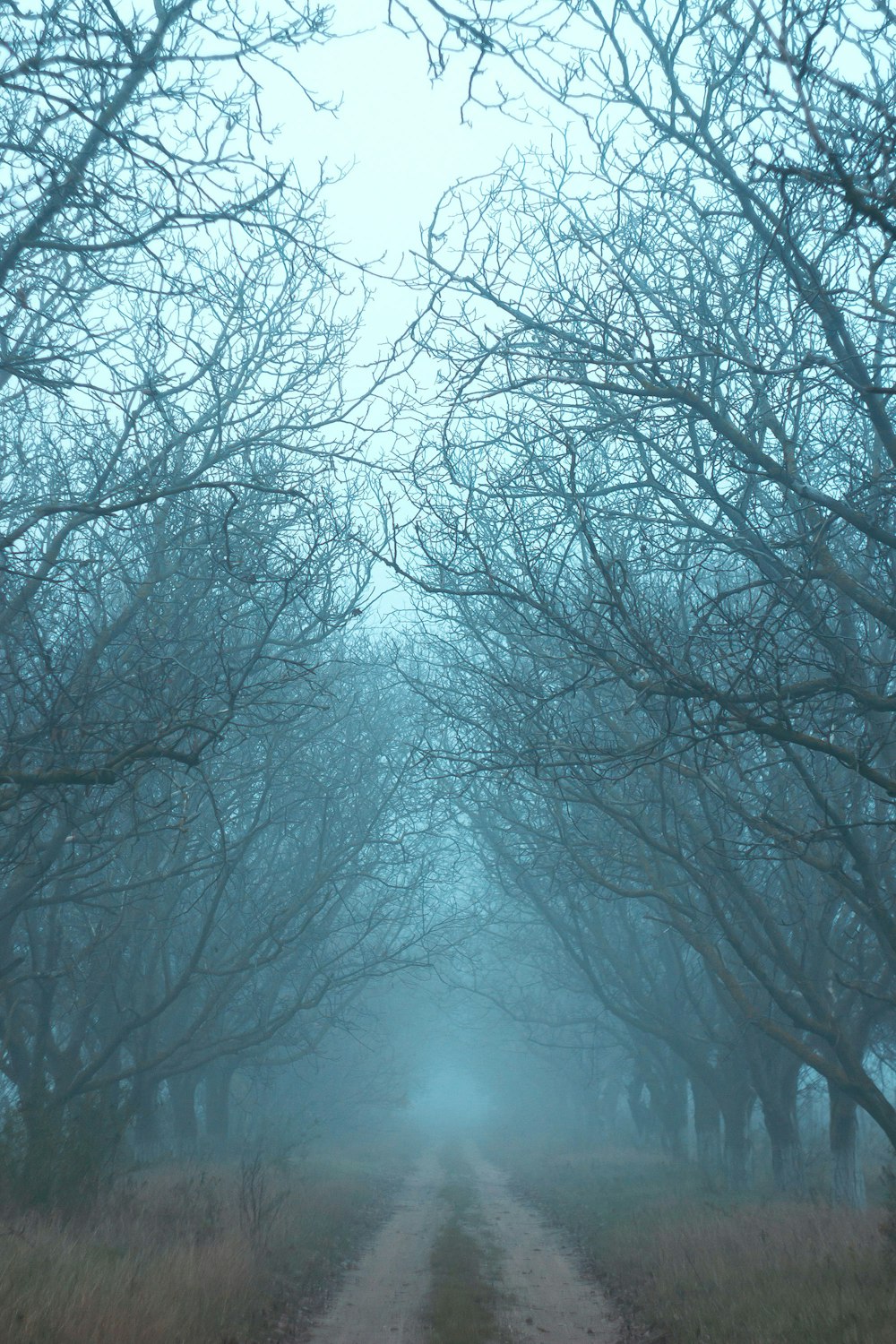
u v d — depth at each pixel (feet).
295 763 66.64
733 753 35.99
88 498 41.55
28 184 28.81
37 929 63.67
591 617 43.98
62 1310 29.19
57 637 45.47
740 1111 78.23
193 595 49.42
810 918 57.82
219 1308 34.86
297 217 33.04
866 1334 30.04
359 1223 69.10
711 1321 34.86
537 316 38.86
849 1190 60.18
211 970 59.41
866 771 31.71
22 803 43.04
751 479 37.55
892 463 35.06
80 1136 51.26
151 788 55.77
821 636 34.09
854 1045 56.90
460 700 60.80
